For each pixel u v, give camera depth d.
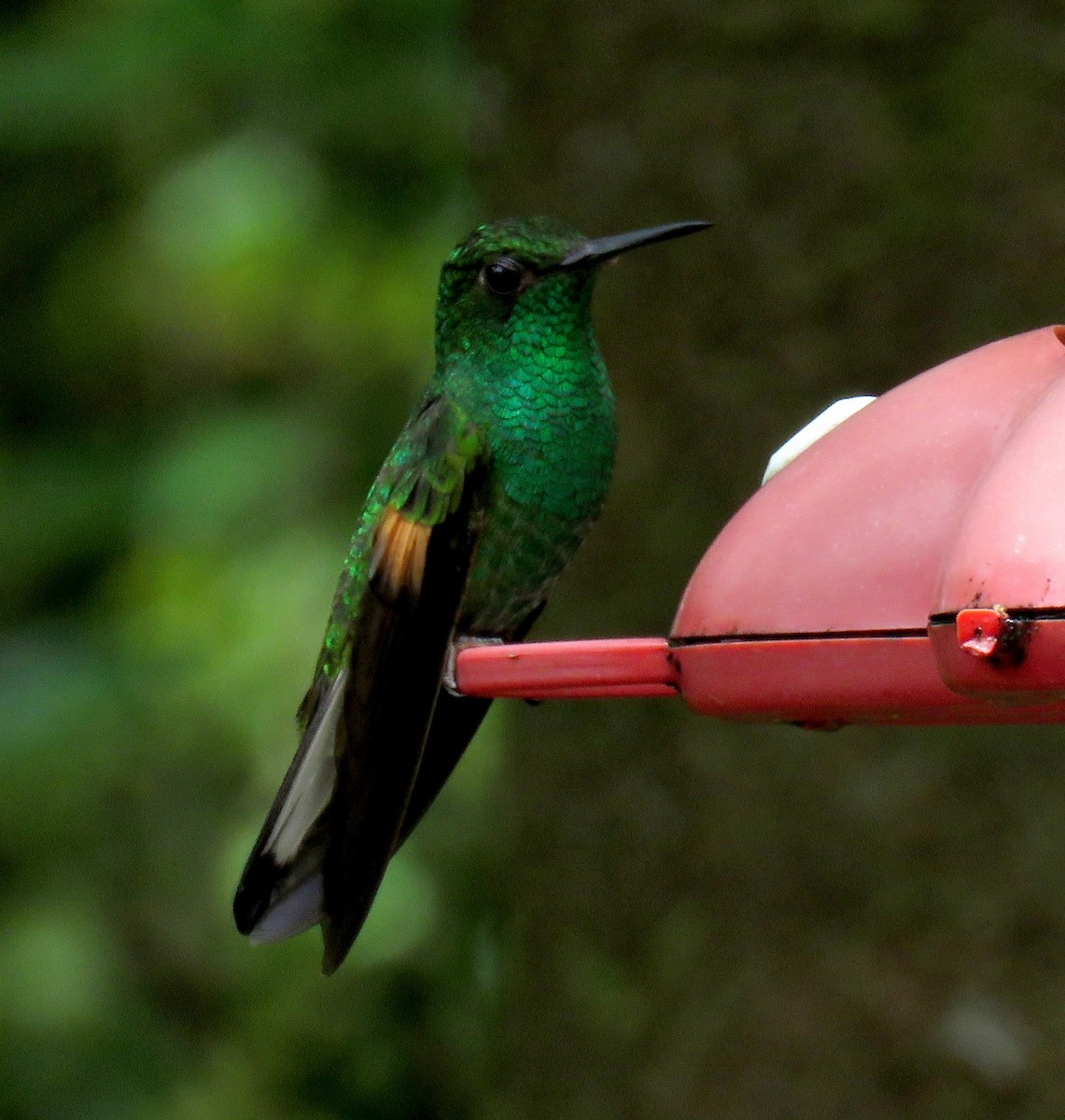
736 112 9.58
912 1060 8.88
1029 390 5.33
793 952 9.10
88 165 15.00
